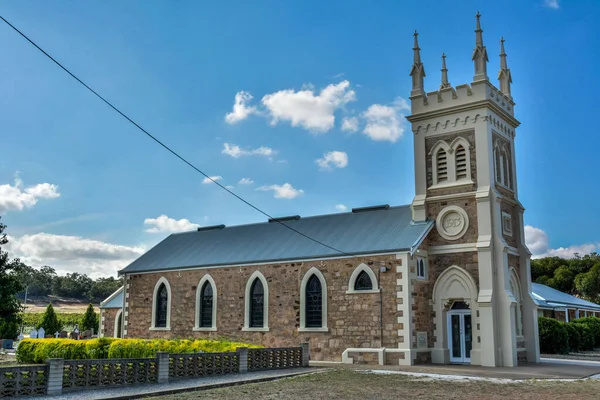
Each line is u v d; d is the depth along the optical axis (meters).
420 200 34.66
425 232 33.00
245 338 37.00
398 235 33.66
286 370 27.22
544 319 43.53
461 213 33.22
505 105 36.28
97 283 162.25
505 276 31.69
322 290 34.19
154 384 21.48
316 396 18.75
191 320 39.94
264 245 39.50
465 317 32.47
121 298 48.16
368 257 32.78
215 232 46.09
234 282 38.38
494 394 19.48
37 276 155.12
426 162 35.28
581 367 30.61
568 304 58.03
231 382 21.95
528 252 35.31
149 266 43.12
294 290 35.50
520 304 34.97
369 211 39.12
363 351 31.86
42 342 32.84
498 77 38.28
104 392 19.27
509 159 36.66
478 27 34.69
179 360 23.44
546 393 19.88
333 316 33.50
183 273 41.06
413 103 36.03
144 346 29.97
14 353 41.81
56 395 18.45
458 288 32.47
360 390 20.20
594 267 89.62
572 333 46.44
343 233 36.75
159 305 42.22
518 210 35.88
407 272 31.31
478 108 33.81
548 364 32.56
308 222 40.91
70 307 141.38
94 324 59.94
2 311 43.78
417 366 29.78
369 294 32.34
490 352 30.56
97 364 20.48
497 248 31.97
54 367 18.89
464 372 26.61
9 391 17.95
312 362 33.03
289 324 35.28
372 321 32.00
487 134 33.38
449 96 34.75
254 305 37.44
